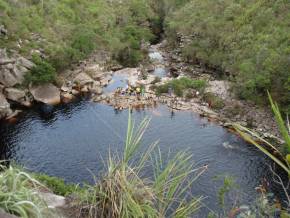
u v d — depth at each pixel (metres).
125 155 4.98
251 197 20.19
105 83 40.75
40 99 35.78
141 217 4.73
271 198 20.06
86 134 29.25
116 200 4.84
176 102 35.38
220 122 31.44
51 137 28.84
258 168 24.09
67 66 41.94
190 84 38.03
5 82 35.00
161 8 70.25
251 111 33.00
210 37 48.75
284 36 37.88
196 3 58.25
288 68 32.59
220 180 21.88
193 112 33.38
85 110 33.97
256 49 38.91
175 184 4.80
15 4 44.62
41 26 45.03
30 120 32.06
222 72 44.59
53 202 5.67
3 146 27.72
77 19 52.34
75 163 25.17
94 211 5.06
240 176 23.14
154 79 41.19
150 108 34.12
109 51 49.19
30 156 26.19
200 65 48.22
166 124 30.83
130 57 48.81
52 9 49.75
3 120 31.89
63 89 38.06
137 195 4.91
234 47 43.78
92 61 46.22
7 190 4.57
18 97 34.59
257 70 35.31
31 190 4.79
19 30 40.84
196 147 27.02
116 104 35.03
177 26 55.41
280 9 43.66
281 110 31.20
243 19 46.44
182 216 4.85
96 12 56.62
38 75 36.84
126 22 59.12
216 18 51.31
